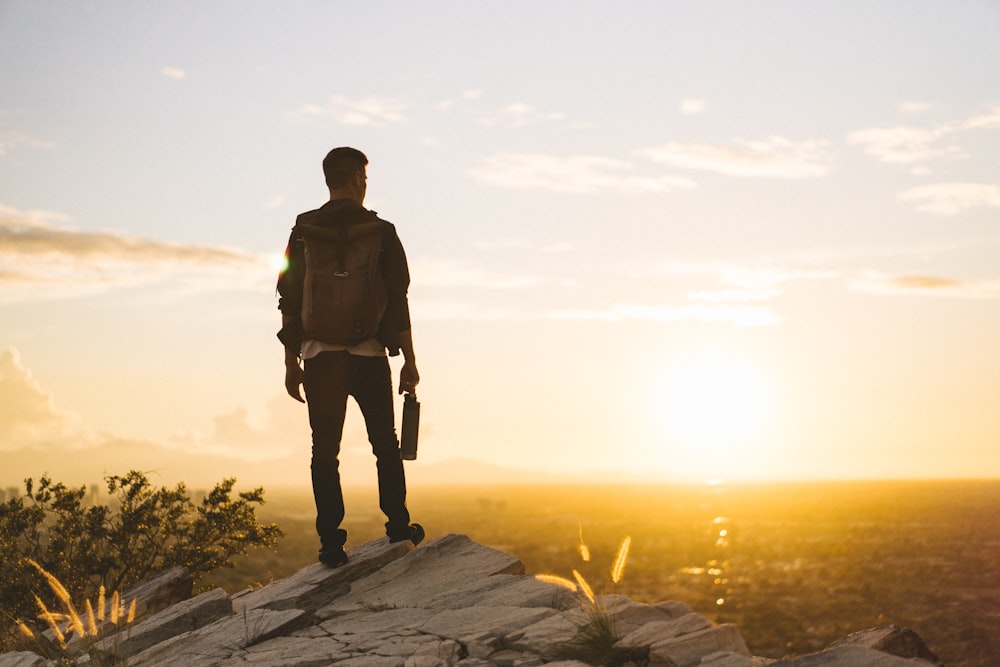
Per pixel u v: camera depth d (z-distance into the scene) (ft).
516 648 11.97
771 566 561.84
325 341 15.92
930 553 648.79
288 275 16.55
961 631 316.40
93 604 28.25
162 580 20.22
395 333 16.43
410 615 14.06
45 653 15.93
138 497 35.45
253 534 37.04
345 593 15.93
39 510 33.09
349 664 11.85
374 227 16.20
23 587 29.99
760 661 10.35
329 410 16.31
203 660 13.41
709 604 380.99
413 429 16.65
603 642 11.47
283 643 13.65
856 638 10.99
